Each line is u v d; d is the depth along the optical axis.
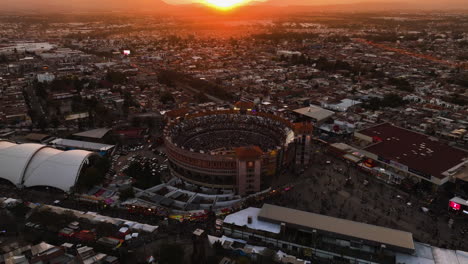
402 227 162.12
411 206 180.00
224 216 170.00
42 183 198.50
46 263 134.62
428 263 133.12
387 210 176.25
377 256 138.62
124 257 139.50
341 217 170.00
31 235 155.38
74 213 169.25
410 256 136.88
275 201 185.62
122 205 179.75
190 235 156.50
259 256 138.62
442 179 188.50
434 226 163.00
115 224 160.62
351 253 140.50
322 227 148.88
